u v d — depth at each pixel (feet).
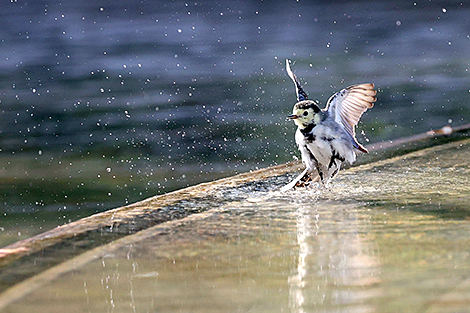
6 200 36.60
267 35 109.81
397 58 86.69
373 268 16.80
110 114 59.88
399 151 32.12
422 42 98.63
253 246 19.01
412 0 149.28
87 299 15.62
